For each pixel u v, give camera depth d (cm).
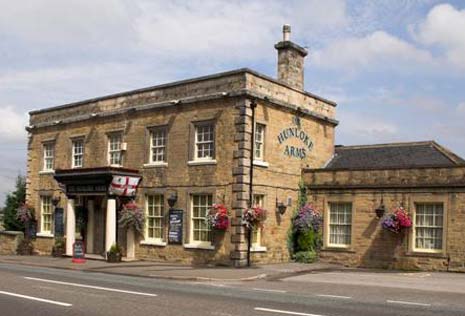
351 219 2530
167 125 2611
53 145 3222
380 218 2444
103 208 2859
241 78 2361
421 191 2350
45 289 1419
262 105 2453
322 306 1179
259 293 1423
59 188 3106
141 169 2695
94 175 2620
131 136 2759
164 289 1473
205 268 2208
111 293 1352
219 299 1266
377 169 2475
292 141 2634
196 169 2483
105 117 2889
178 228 2509
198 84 2506
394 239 2398
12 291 1370
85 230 2917
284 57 2725
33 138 3350
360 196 2509
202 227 2464
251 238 2373
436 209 2330
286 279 1883
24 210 3259
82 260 2509
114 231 2589
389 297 1390
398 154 2717
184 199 2514
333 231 2595
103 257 2706
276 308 1129
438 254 2284
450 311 1142
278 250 2523
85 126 3008
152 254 2600
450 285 1728
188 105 2536
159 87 2650
